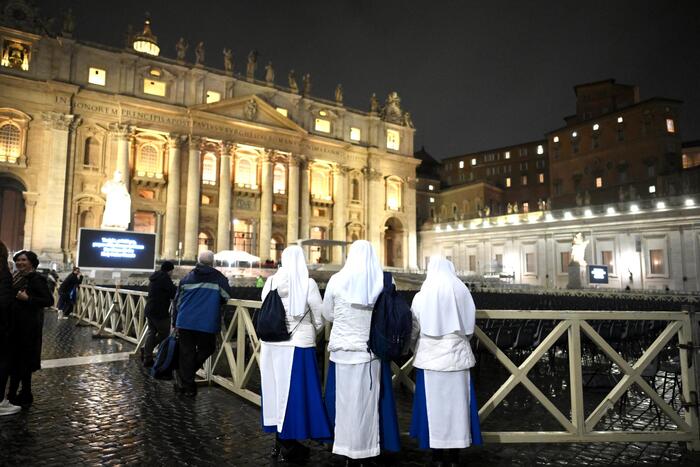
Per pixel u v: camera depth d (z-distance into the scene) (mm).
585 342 10227
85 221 47438
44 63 46281
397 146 70938
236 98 55031
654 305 14523
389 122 70000
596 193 64062
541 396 5555
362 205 66812
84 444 5605
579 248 44188
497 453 5480
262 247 56219
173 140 51500
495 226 61031
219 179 55344
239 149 56750
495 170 83500
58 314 20344
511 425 6738
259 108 57406
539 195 76750
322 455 5457
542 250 55375
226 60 56125
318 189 64250
